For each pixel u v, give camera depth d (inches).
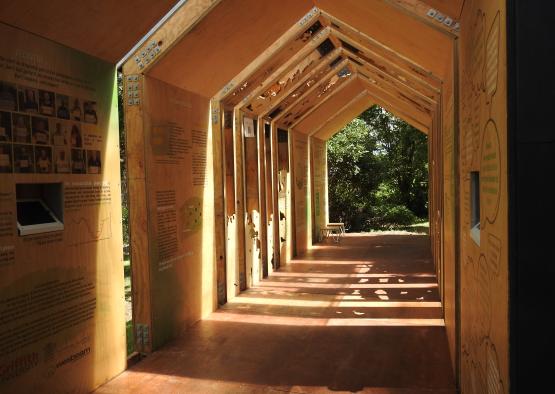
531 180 55.7
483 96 78.3
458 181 139.5
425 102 312.0
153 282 186.7
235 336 205.5
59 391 135.2
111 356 160.4
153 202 187.0
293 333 209.3
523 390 55.9
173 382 158.6
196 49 190.1
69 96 139.4
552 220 55.3
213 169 253.6
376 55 254.5
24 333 122.4
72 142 140.3
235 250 282.2
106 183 156.4
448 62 159.6
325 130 544.4
